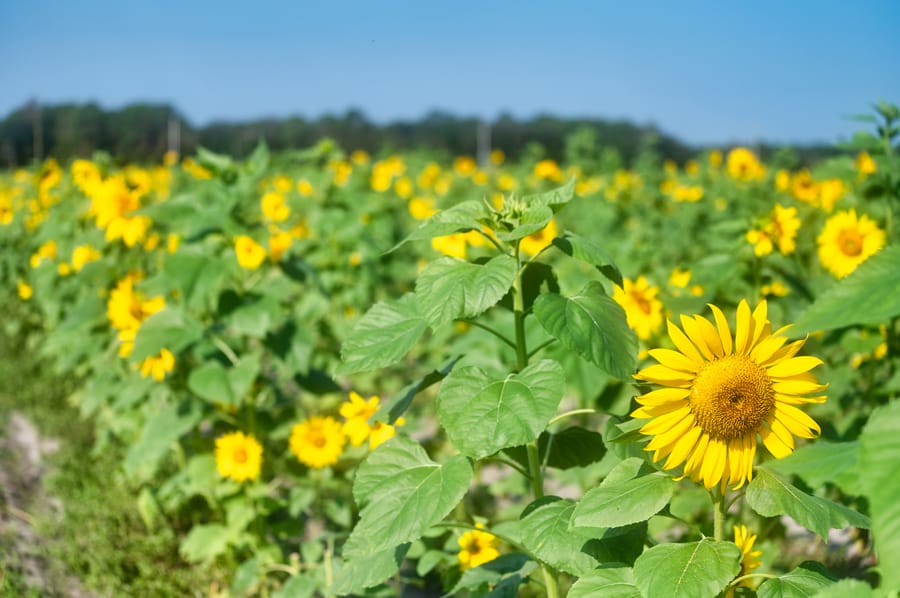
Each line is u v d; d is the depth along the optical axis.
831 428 3.89
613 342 2.22
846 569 3.88
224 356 4.23
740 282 4.15
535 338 3.20
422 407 6.63
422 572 3.37
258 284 4.52
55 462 6.05
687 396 2.03
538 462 2.57
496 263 2.28
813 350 4.44
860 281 1.31
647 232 9.99
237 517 4.19
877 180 4.50
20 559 4.61
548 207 2.39
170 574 4.35
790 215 4.19
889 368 4.16
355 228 7.70
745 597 2.29
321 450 4.07
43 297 7.28
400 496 2.34
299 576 3.62
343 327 7.24
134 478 5.29
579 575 2.23
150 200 7.42
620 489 2.06
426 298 2.28
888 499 1.28
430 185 15.74
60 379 7.70
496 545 3.32
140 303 4.71
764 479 2.02
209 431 6.24
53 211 8.18
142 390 4.61
